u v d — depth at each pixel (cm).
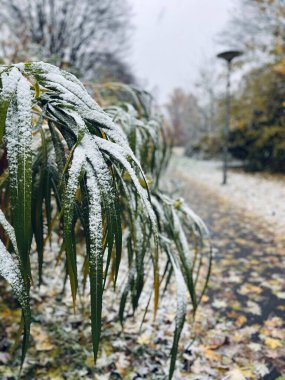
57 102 105
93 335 86
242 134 1295
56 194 126
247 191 873
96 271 85
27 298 82
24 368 190
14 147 81
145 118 257
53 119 107
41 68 100
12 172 80
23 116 83
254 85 1257
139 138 181
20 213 80
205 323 248
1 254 79
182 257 160
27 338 88
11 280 78
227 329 242
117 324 235
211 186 982
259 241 458
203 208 677
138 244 143
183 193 802
